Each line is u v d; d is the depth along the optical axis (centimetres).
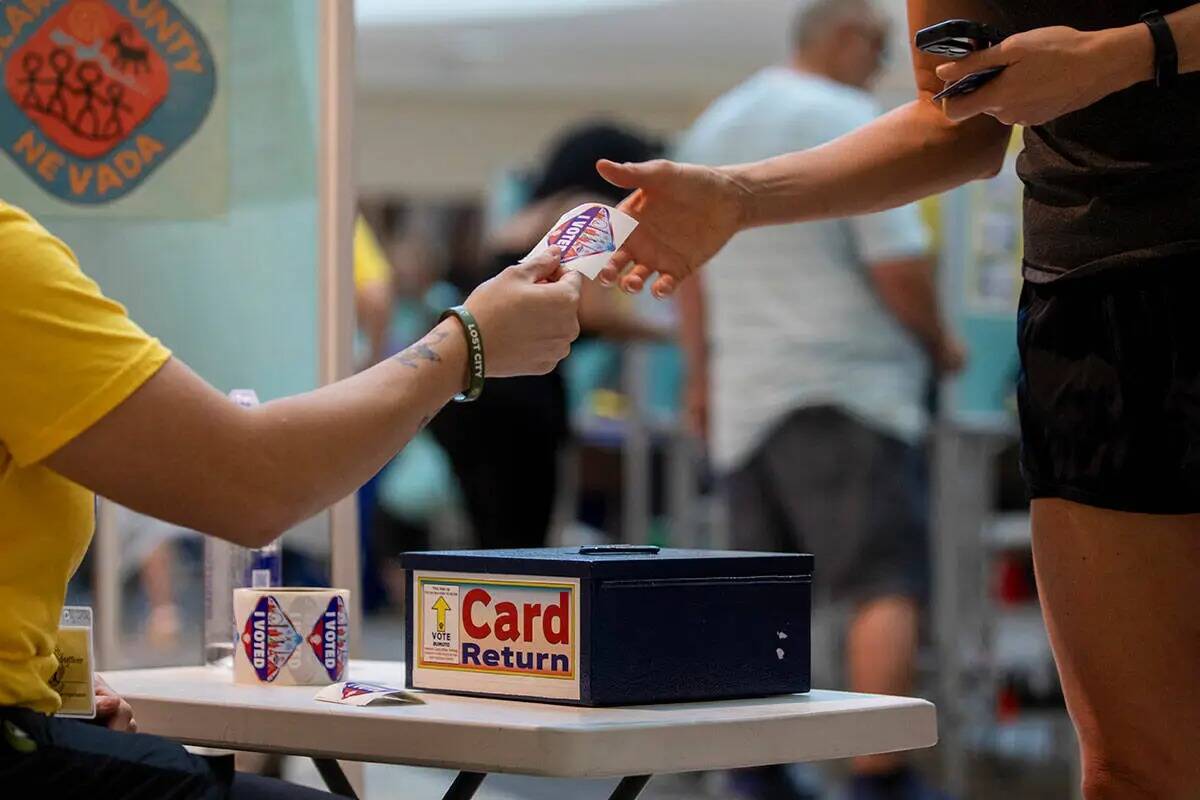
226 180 224
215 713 165
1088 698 184
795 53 420
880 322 407
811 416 408
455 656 167
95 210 219
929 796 399
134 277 221
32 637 140
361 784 236
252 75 225
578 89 891
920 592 411
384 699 159
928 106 202
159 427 135
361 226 557
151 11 220
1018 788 442
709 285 432
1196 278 168
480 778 157
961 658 424
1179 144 167
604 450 679
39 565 141
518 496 487
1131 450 172
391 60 813
